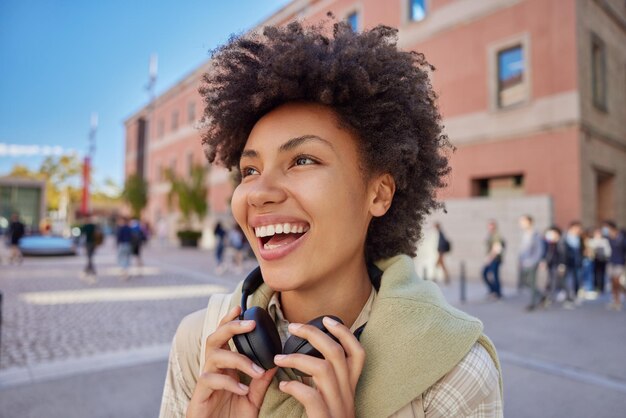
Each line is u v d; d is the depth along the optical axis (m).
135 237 11.88
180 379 0.97
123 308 7.22
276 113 0.88
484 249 11.46
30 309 7.00
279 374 0.84
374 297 0.93
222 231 12.51
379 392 0.75
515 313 7.07
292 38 0.94
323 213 0.80
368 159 0.90
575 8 11.62
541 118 12.09
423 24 14.66
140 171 36.28
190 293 8.83
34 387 3.69
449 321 0.81
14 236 14.77
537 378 4.04
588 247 9.62
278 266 0.81
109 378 3.92
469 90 13.57
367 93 0.89
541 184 12.06
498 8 12.91
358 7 16.14
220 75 1.05
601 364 4.46
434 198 1.17
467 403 0.76
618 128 13.90
